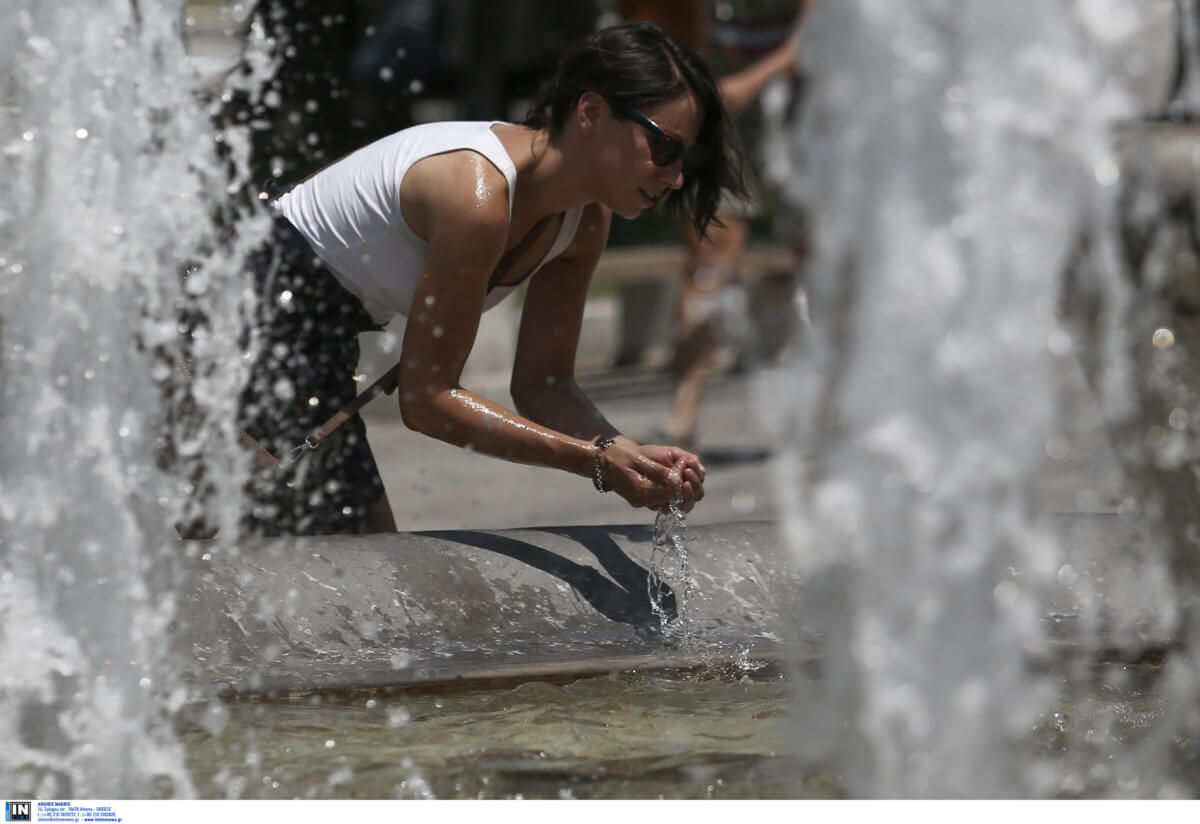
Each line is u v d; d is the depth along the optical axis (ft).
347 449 21.04
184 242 19.86
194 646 16.81
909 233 11.82
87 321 19.10
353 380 20.81
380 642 17.75
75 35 19.39
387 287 19.90
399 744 15.30
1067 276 15.53
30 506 17.93
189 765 14.66
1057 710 16.53
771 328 61.00
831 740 14.10
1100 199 14.64
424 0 92.48
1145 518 18.44
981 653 11.85
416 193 18.98
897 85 11.82
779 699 16.88
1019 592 11.84
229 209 20.22
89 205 19.42
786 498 11.84
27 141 19.26
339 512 21.02
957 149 11.82
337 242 19.81
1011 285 11.87
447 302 18.84
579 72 18.98
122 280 19.39
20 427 18.45
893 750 11.89
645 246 77.71
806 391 11.84
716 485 38.14
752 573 19.94
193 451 19.61
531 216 19.66
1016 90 11.82
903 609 11.84
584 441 19.86
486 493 37.63
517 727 15.85
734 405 52.13
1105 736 15.60
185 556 17.89
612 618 19.01
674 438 43.62
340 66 42.93
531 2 103.24
